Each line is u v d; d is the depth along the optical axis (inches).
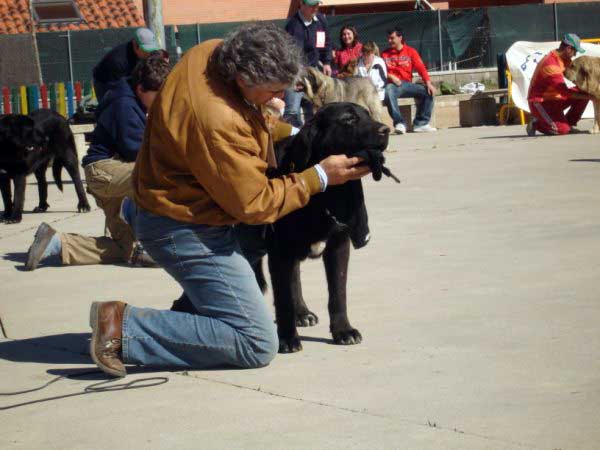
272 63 178.1
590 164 510.6
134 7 1320.1
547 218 364.8
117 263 332.2
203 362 202.7
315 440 159.3
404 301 254.4
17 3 1267.2
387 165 561.9
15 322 254.2
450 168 530.6
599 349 201.6
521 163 533.0
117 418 175.8
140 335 199.9
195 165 185.0
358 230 213.0
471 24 1107.3
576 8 1157.1
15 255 354.3
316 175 193.5
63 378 203.6
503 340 212.5
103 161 312.7
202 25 991.6
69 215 448.5
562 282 264.8
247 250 223.0
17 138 420.5
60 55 970.1
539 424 161.2
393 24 1074.1
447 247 322.7
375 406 174.9
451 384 184.9
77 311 262.8
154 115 189.3
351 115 200.4
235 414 174.6
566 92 686.5
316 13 625.9
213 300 198.4
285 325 214.5
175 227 195.0
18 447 163.5
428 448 153.2
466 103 870.4
